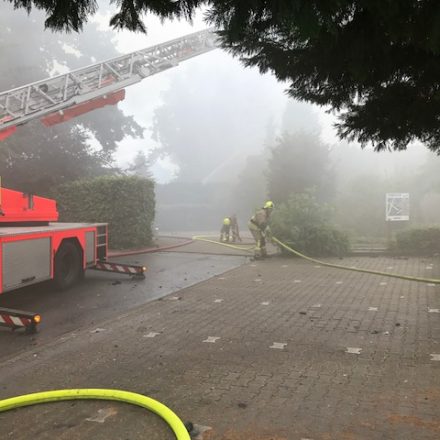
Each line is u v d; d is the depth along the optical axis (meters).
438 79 4.49
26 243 7.68
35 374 4.51
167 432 3.29
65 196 17.19
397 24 3.19
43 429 3.39
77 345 5.38
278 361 4.66
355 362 4.57
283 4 2.72
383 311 6.62
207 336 5.59
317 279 9.54
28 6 3.09
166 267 12.02
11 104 11.91
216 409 3.63
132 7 3.13
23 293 8.64
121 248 16.36
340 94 5.21
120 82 13.71
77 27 3.15
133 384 4.18
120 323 6.31
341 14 3.16
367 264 11.82
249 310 6.87
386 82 4.71
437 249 13.58
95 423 3.45
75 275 9.24
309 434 3.20
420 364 4.47
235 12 3.06
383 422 3.34
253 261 13.02
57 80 12.59
